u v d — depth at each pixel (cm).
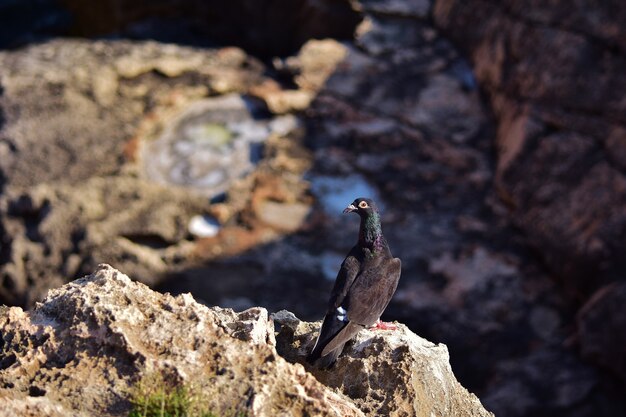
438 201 2017
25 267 1839
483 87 2278
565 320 1792
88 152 2053
